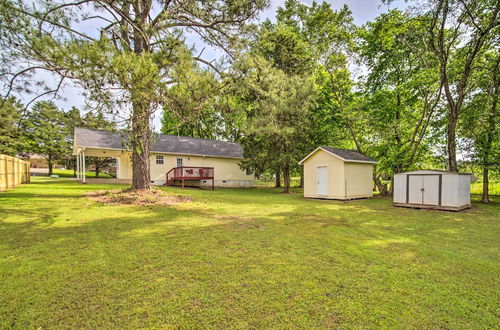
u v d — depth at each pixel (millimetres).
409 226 6379
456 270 3500
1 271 3289
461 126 13180
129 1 7219
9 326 2176
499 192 16734
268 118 10797
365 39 15508
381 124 15133
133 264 3568
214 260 3748
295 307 2510
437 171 9367
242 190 18797
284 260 3783
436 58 13477
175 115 8047
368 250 4328
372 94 16391
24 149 28172
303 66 16656
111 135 19078
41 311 2406
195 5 8977
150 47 7988
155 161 19453
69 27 6258
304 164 13898
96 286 2914
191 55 6844
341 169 12430
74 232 5254
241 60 8602
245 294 2756
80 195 10773
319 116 17641
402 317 2367
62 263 3582
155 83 6145
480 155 11758
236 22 9328
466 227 6324
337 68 16109
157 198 10094
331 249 4348
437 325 2258
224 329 2164
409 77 14586
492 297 2770
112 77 5672
